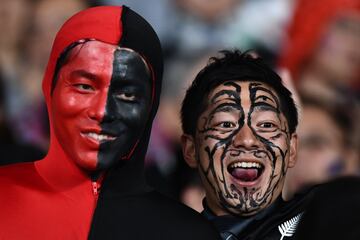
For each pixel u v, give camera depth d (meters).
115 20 4.75
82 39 4.72
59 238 4.70
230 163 5.06
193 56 8.68
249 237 5.00
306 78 8.59
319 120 8.16
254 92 5.11
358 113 8.31
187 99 5.26
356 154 8.10
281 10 8.90
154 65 4.80
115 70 4.68
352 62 8.59
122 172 4.86
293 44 8.73
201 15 8.73
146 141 4.89
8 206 4.73
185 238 4.78
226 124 5.08
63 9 8.41
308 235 4.52
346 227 4.40
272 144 5.06
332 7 8.72
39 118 7.98
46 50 8.36
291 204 5.02
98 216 4.78
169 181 7.47
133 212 4.82
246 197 5.05
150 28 4.86
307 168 7.74
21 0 8.39
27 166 4.95
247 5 8.84
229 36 8.74
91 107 4.66
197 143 5.16
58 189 4.82
